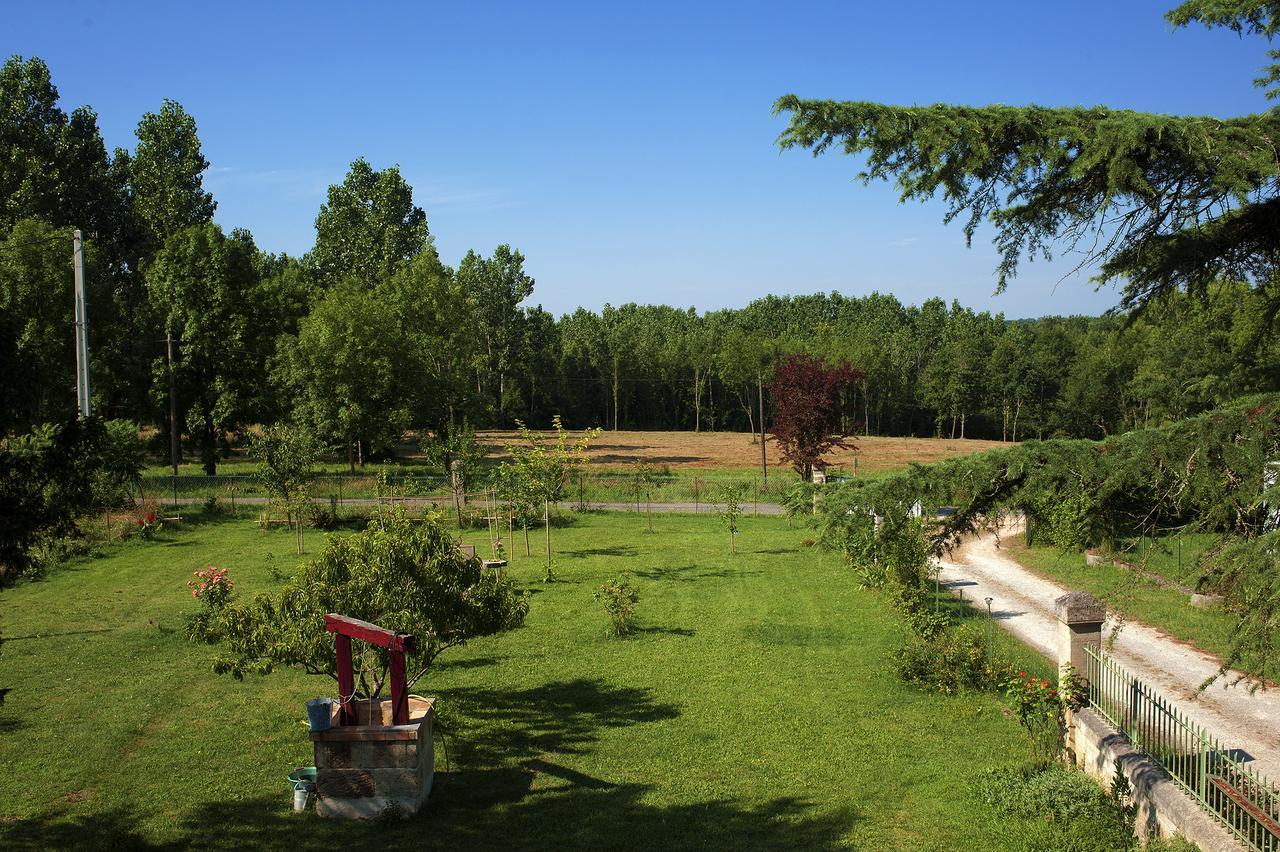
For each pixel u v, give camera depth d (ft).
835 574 79.20
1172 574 68.54
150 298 163.63
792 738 41.60
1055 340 275.80
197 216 193.98
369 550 39.55
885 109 24.13
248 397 157.99
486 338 284.20
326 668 38.86
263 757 39.11
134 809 33.96
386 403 164.55
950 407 307.37
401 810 33.40
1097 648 38.01
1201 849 26.07
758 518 116.98
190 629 39.22
